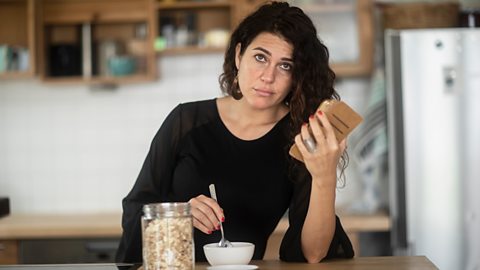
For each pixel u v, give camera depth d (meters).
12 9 4.40
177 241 1.60
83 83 4.27
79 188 4.45
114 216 4.14
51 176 4.46
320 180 1.82
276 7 1.97
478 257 3.70
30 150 4.47
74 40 4.39
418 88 3.73
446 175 3.71
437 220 3.71
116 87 4.43
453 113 3.72
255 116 2.12
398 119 3.74
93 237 3.82
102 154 4.44
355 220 3.71
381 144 3.93
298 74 1.94
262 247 2.21
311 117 1.75
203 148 2.17
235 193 2.16
